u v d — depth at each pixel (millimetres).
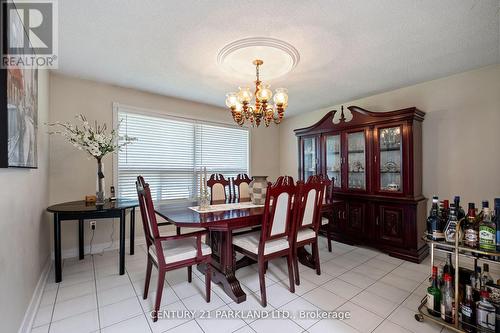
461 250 1566
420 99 3021
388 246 2938
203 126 3969
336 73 2684
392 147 3002
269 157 4906
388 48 2137
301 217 2211
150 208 1683
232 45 2047
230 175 4305
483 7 1596
